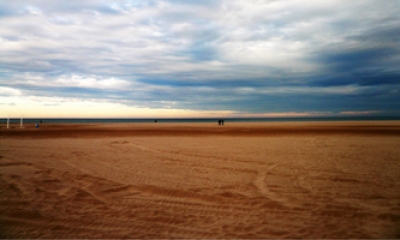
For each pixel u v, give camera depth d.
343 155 12.92
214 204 6.27
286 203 6.30
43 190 7.27
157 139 21.09
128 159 12.09
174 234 4.77
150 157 12.62
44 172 9.36
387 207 6.00
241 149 15.22
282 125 42.34
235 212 5.77
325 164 10.78
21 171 9.48
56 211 5.83
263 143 18.12
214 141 19.53
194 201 6.49
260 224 5.16
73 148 15.64
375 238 4.61
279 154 13.37
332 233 4.79
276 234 4.75
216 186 7.73
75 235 4.74
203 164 10.95
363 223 5.20
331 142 18.50
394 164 10.68
